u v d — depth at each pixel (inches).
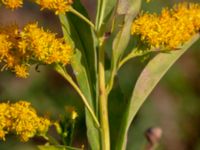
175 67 43.4
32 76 43.0
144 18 21.6
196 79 43.3
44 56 21.3
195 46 43.6
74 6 22.5
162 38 21.4
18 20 48.7
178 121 42.4
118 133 23.2
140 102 22.2
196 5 22.2
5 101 42.8
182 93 43.0
